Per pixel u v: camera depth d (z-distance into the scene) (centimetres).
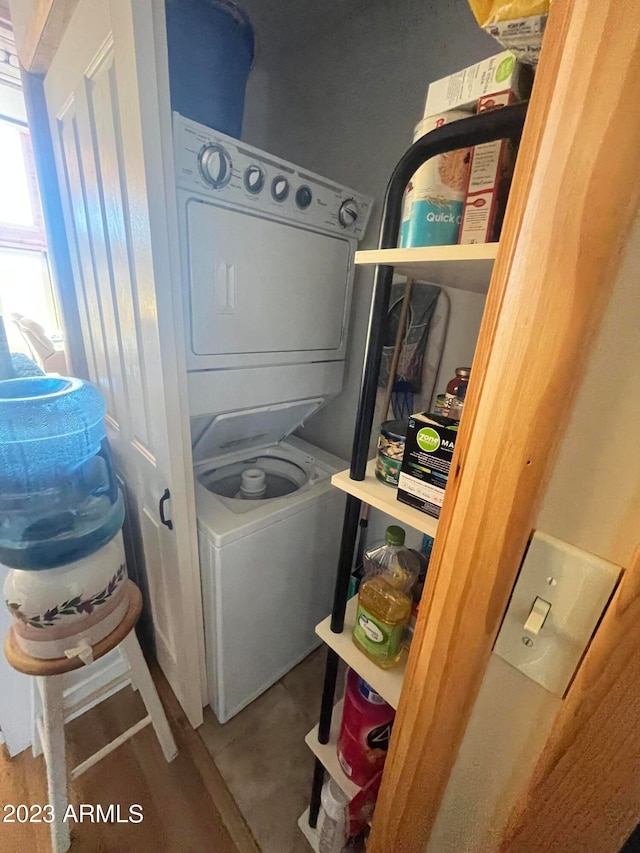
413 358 138
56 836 116
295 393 148
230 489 179
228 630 138
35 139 137
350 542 97
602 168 29
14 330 212
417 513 80
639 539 33
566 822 42
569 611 39
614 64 27
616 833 38
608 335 32
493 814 51
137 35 73
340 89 147
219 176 100
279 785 138
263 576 142
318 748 115
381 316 81
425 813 60
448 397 90
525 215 34
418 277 96
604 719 36
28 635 100
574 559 38
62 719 110
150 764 142
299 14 139
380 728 99
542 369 35
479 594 44
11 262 227
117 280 111
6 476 96
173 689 165
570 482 37
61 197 141
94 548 104
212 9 99
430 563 52
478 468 42
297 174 118
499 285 38
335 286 146
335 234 139
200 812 130
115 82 85
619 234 29
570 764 39
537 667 42
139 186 85
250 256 117
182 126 91
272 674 168
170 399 104
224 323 117
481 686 48
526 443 37
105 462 115
